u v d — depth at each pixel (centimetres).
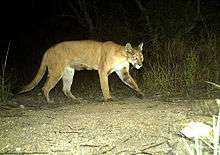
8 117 211
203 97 249
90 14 437
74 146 159
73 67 277
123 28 404
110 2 417
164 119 188
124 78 275
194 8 380
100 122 189
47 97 269
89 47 270
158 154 148
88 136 170
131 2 416
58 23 480
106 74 264
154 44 355
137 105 225
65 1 470
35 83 273
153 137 165
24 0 498
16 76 392
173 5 378
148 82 298
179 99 247
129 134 170
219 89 267
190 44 345
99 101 260
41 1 489
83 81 369
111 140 164
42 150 157
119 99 265
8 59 468
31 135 174
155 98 259
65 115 207
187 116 191
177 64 312
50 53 270
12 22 509
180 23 372
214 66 301
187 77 284
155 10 382
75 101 269
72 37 469
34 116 209
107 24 416
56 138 169
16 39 498
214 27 369
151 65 339
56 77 269
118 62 265
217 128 131
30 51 484
